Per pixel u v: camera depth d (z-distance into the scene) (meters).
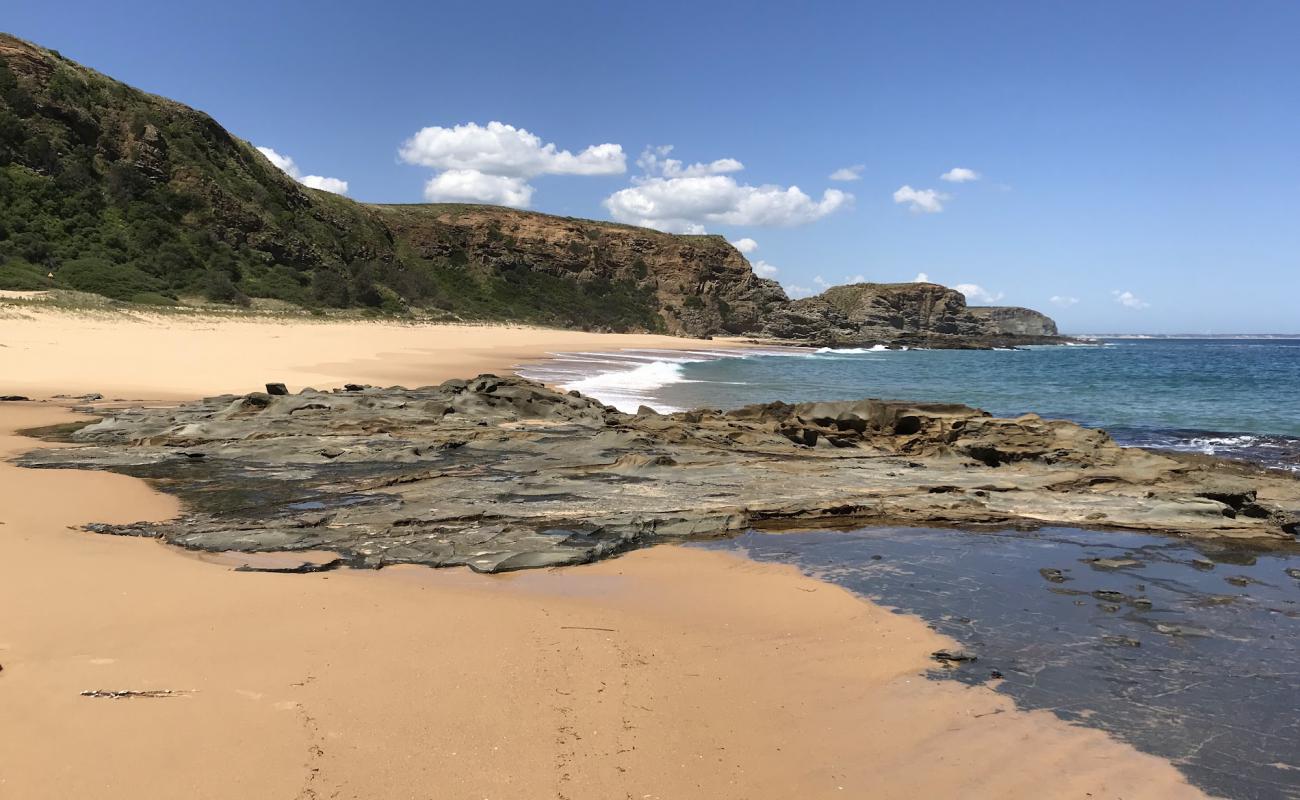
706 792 4.37
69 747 4.37
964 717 5.39
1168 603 7.84
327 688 5.30
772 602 7.69
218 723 4.73
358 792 4.15
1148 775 4.71
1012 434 15.73
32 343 27.61
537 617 7.01
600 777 4.45
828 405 18.39
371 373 28.45
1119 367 60.31
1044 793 4.49
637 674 5.88
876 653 6.46
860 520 11.13
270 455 13.95
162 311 42.31
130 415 16.69
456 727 4.89
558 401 19.28
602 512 10.59
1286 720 5.43
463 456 14.28
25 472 12.16
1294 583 8.55
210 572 7.82
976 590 8.16
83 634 5.96
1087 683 5.97
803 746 4.93
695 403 26.45
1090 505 11.62
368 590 7.54
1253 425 24.36
